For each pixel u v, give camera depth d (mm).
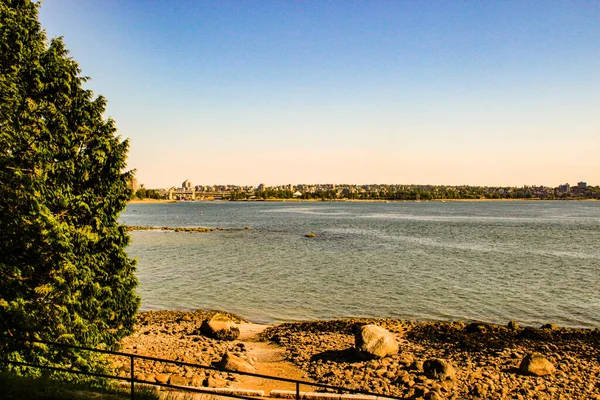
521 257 61031
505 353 23594
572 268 52000
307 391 18453
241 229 111188
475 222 134125
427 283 43750
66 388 12953
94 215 19422
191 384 18422
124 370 19719
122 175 20469
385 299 37656
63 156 18906
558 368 21312
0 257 16578
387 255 63344
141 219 165000
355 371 20844
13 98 16750
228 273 49688
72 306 17812
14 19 17828
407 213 199500
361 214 190625
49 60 18891
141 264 56156
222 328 26984
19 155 17125
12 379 12742
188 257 62344
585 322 31078
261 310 34781
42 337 16453
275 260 59031
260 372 21266
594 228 110188
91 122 19859
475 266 53594
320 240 84250
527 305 35438
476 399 17750
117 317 20203
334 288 41875
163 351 23844
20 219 16203
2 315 15602
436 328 28484
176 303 37062
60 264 17172
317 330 28734
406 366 21469
